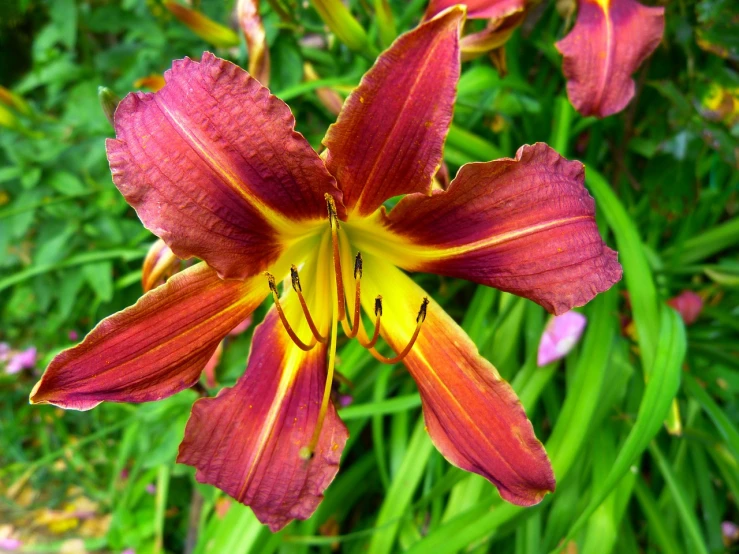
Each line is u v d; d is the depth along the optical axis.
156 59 0.30
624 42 0.18
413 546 0.18
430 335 0.15
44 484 0.34
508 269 0.13
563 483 0.20
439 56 0.12
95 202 0.31
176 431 0.23
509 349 0.22
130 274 0.31
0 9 0.41
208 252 0.12
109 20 0.31
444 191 0.13
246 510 0.21
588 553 0.19
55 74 0.32
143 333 0.13
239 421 0.14
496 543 0.23
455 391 0.14
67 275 0.31
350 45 0.20
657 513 0.21
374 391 0.24
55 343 0.36
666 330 0.19
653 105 0.26
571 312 0.21
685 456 0.23
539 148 0.12
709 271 0.25
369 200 0.13
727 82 0.23
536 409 0.24
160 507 0.27
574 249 0.13
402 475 0.21
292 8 0.22
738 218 0.26
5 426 0.34
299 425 0.14
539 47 0.25
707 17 0.22
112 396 0.13
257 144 0.12
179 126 0.11
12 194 0.35
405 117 0.12
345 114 0.12
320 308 0.15
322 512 0.23
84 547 0.30
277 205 0.13
